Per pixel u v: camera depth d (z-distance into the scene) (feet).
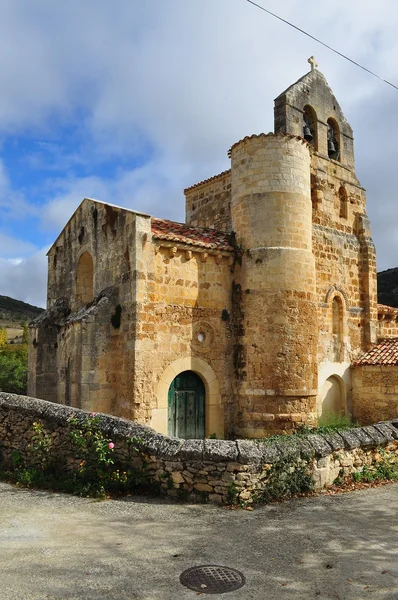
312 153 64.59
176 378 52.21
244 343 54.19
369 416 63.31
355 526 26.73
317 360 56.44
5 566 20.66
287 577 20.39
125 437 32.65
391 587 19.66
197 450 30.73
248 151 56.24
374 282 70.95
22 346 156.87
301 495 32.19
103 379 50.37
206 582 19.72
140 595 18.58
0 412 38.60
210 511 28.58
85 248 61.21
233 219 57.62
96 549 22.70
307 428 50.93
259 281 53.78
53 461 34.71
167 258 51.42
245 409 53.52
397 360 61.72
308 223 56.59
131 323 48.62
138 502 29.96
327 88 69.72
